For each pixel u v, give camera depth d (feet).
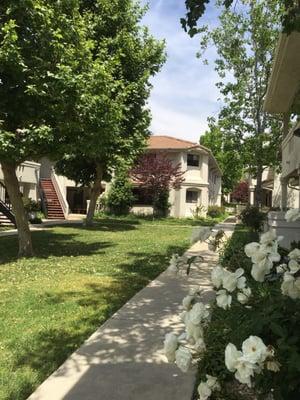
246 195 195.21
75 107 36.04
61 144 37.83
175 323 20.15
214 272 8.59
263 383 7.13
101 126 38.63
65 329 19.31
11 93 35.47
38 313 21.81
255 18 75.20
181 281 29.30
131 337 18.25
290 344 6.97
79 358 16.01
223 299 8.16
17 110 36.06
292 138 44.27
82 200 122.93
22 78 34.27
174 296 25.25
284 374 6.88
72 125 36.73
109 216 107.65
